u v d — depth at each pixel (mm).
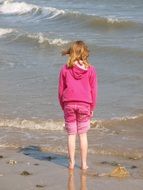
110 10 40125
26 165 11359
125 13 38469
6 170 10977
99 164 11453
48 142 13148
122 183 10102
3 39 31359
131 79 19812
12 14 43156
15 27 36188
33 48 28094
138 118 15047
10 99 17172
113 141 13227
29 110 15898
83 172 10836
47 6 43500
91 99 10930
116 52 25453
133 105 16438
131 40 29359
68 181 10227
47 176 10547
